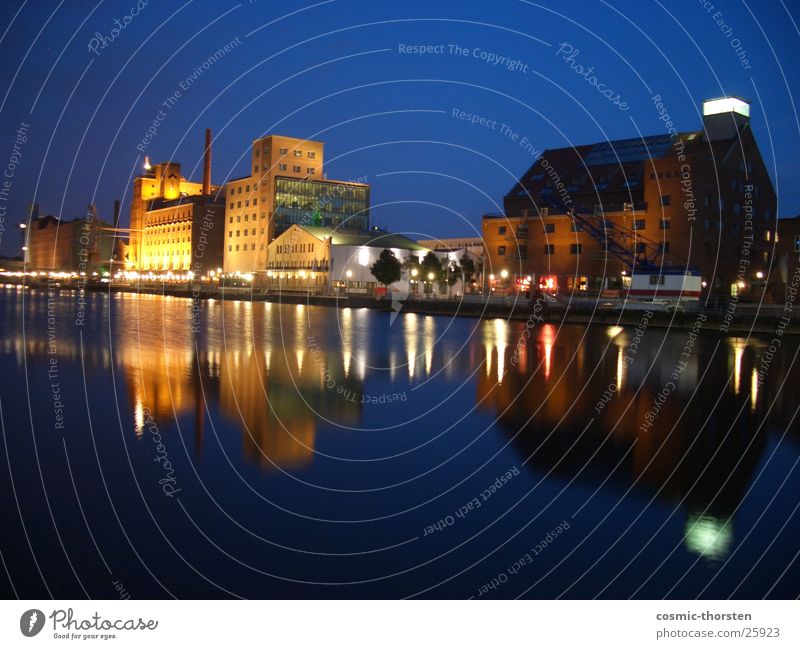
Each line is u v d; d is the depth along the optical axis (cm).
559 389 2173
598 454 1380
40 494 1085
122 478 1171
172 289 12444
